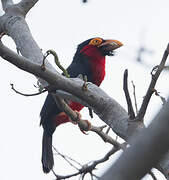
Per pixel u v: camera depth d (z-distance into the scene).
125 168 2.57
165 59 4.90
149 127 2.67
